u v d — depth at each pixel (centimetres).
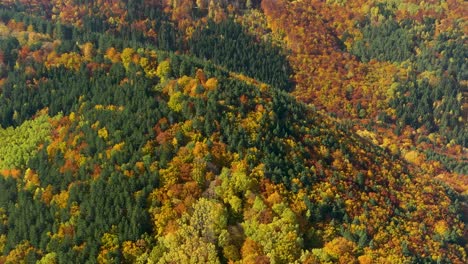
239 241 12500
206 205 12731
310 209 13538
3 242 13412
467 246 15462
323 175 14988
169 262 11906
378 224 14150
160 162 13788
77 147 14925
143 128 14700
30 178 14762
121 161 13962
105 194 13262
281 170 14288
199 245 12006
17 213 13800
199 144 14162
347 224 13688
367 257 12812
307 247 12900
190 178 13538
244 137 14775
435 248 14338
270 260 11975
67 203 13450
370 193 15275
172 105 15462
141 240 12338
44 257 12531
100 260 12106
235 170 13712
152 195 13088
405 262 13188
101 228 12619
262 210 12875
